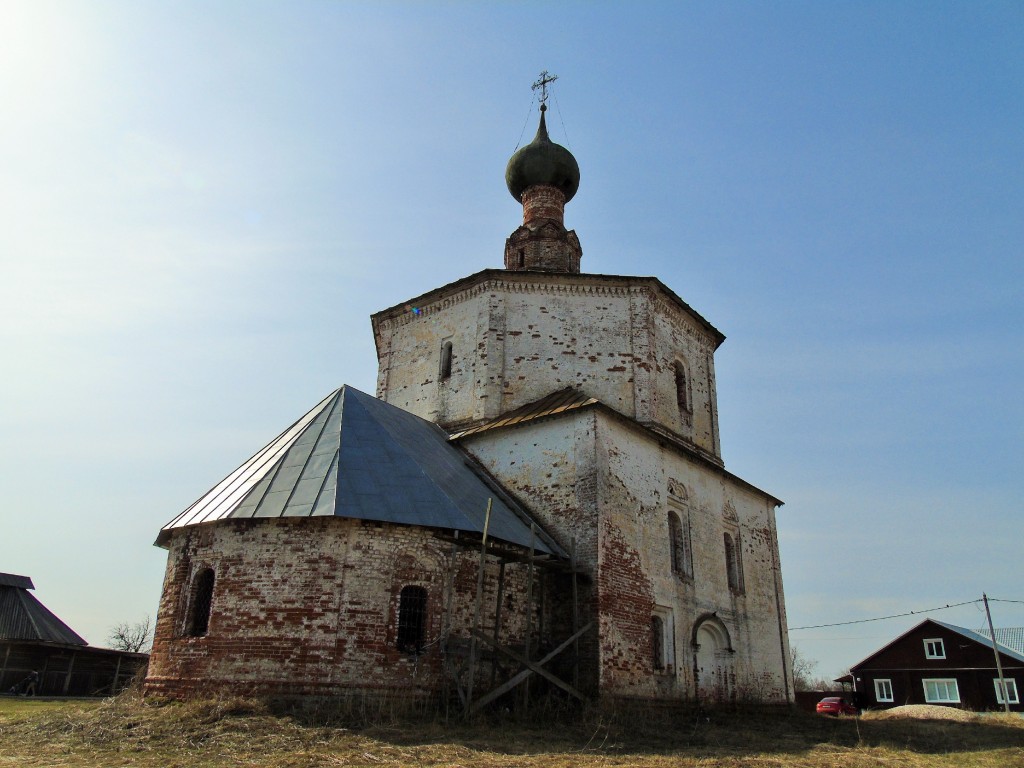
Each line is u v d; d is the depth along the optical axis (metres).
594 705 15.59
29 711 17.02
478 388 22.05
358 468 16.50
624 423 19.50
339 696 14.12
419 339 24.59
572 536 17.83
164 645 15.62
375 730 12.46
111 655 33.03
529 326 22.78
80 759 10.55
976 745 16.09
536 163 27.31
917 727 19.62
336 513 14.98
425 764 10.40
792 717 21.20
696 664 19.91
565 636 17.03
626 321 23.00
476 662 15.71
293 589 14.83
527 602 16.80
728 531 23.59
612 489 18.45
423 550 15.77
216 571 15.48
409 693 14.61
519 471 19.52
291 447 17.44
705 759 12.00
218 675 14.50
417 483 16.62
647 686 17.59
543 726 14.14
